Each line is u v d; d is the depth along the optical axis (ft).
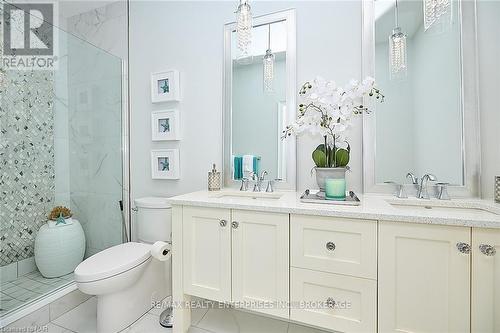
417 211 3.10
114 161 6.55
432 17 3.42
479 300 2.72
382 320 3.08
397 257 3.01
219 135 5.50
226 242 3.86
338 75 4.58
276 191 4.91
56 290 5.11
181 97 5.84
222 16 5.46
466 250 2.73
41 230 5.87
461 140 3.92
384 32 4.34
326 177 3.99
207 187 5.61
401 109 4.26
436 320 2.88
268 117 5.09
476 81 3.82
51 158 6.54
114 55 6.61
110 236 6.50
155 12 6.13
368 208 3.32
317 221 3.33
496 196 3.47
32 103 6.20
